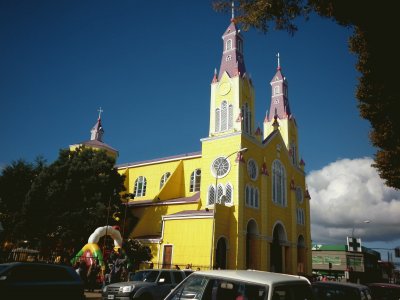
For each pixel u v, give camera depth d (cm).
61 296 1308
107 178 3456
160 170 4522
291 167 4506
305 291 679
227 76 3794
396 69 1061
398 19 948
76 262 2572
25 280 1237
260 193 3594
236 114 3575
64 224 3144
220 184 3350
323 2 1092
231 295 638
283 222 3966
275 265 3762
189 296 680
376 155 1702
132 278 1580
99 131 5488
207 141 3606
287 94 5250
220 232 3000
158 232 3594
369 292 1195
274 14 1206
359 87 1409
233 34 4022
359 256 7206
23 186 3409
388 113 1292
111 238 3278
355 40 1331
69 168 3397
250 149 3559
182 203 3547
